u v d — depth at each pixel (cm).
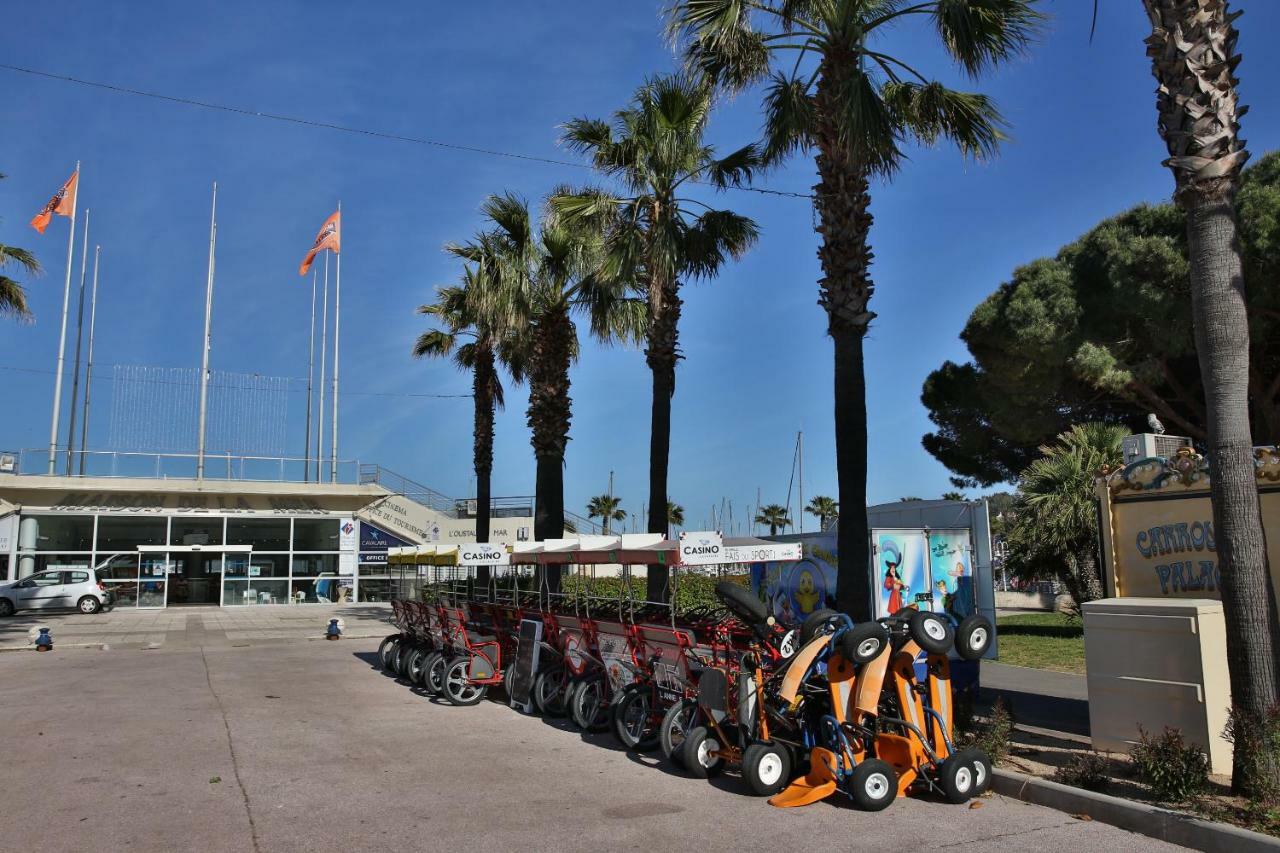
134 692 1253
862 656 654
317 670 1530
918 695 683
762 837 581
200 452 3550
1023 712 986
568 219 1498
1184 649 682
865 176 962
